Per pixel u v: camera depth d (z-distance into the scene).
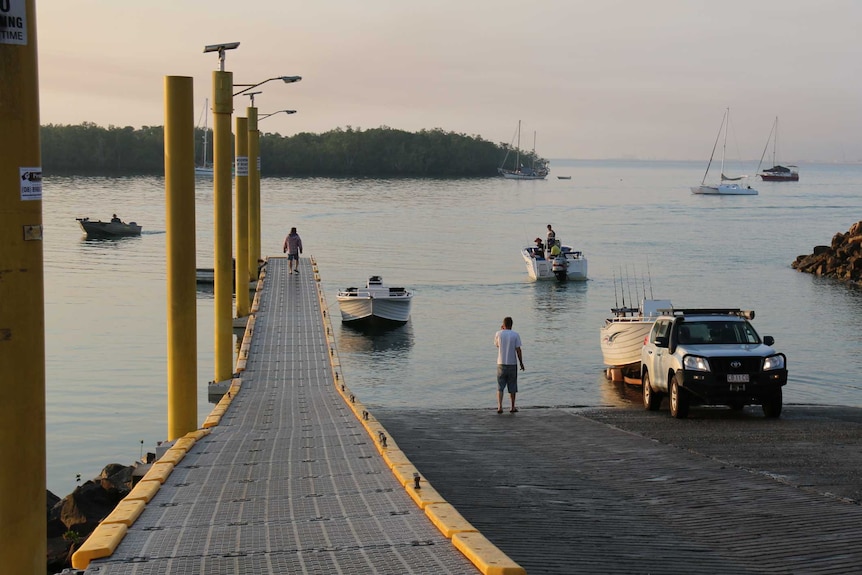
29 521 11.46
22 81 10.88
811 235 154.38
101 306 78.19
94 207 186.00
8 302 11.10
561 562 13.44
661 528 15.58
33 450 11.43
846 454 22.92
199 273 97.88
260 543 12.27
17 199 11.00
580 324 73.94
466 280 99.06
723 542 14.70
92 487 28.17
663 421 30.11
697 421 29.95
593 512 16.70
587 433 27.34
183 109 27.52
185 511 14.34
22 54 10.85
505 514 16.48
